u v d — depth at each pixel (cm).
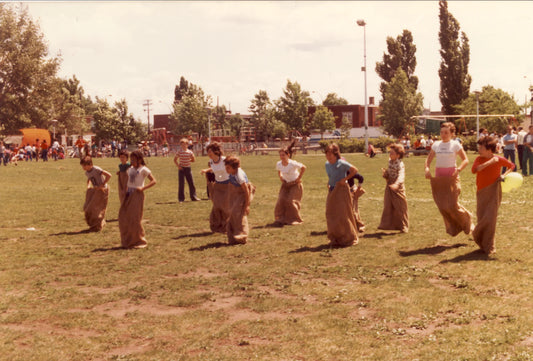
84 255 959
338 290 699
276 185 2230
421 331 548
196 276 802
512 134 2153
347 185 976
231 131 9369
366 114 5453
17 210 1585
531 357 466
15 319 618
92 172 1222
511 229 1061
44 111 7150
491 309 597
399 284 712
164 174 3052
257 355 499
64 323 604
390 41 8488
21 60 6706
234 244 1021
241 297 692
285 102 7975
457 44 7312
